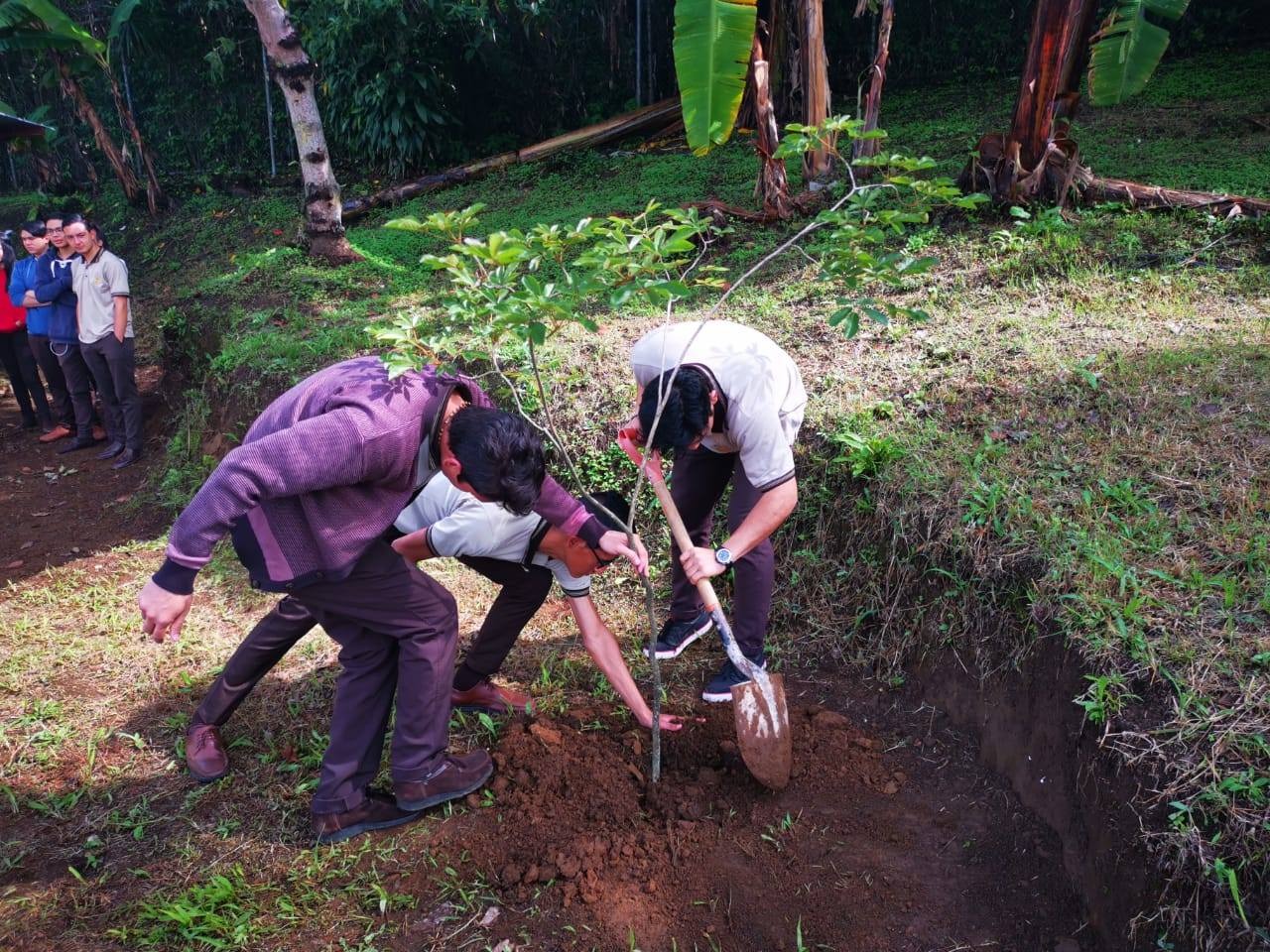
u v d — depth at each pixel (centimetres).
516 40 1206
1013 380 424
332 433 239
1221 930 216
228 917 266
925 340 474
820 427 412
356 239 902
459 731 335
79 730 355
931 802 295
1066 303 495
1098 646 271
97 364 666
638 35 1154
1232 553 296
